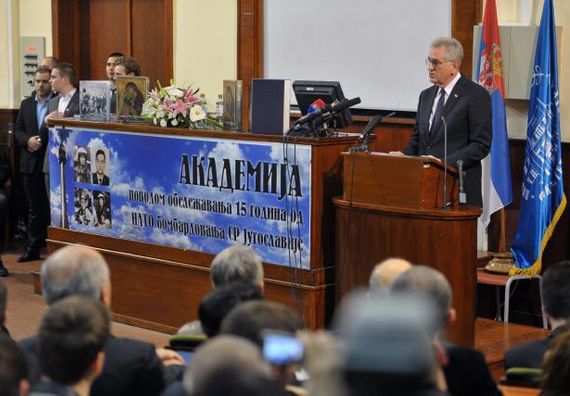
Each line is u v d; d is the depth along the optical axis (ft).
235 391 5.40
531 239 23.54
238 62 31.89
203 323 11.41
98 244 25.14
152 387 11.76
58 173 25.93
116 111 25.04
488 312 25.23
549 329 22.25
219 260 13.55
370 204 19.30
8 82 37.58
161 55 35.50
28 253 33.22
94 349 9.71
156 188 23.62
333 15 29.32
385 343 3.89
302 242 20.88
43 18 37.40
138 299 24.43
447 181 18.99
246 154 21.65
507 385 12.34
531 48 24.06
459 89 20.84
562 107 24.25
